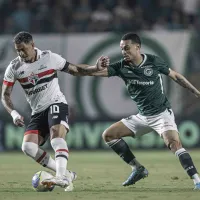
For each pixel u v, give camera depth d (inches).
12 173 1691.7
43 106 1222.9
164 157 2310.5
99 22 2896.2
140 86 1283.2
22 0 3051.2
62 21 2962.6
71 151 2679.6
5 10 2999.5
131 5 3097.9
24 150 1216.8
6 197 1088.8
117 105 2635.3
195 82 2586.1
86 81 2635.3
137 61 1280.8
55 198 1067.9
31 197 1085.1
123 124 1328.7
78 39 2642.7
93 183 1386.6
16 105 2664.9
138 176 1316.4
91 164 2027.6
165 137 1247.5
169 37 2596.0
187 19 2987.2
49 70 1217.4
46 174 1189.7
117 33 2630.4
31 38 1194.6
